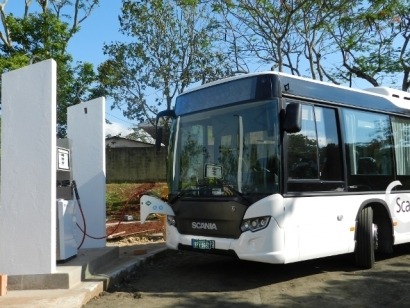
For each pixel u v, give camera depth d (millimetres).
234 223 7043
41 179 6859
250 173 7105
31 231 6824
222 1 17938
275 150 6934
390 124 9148
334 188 7723
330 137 7832
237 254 6973
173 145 8305
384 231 8773
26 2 18344
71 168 8234
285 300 6602
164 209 7941
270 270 8445
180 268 8773
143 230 12258
